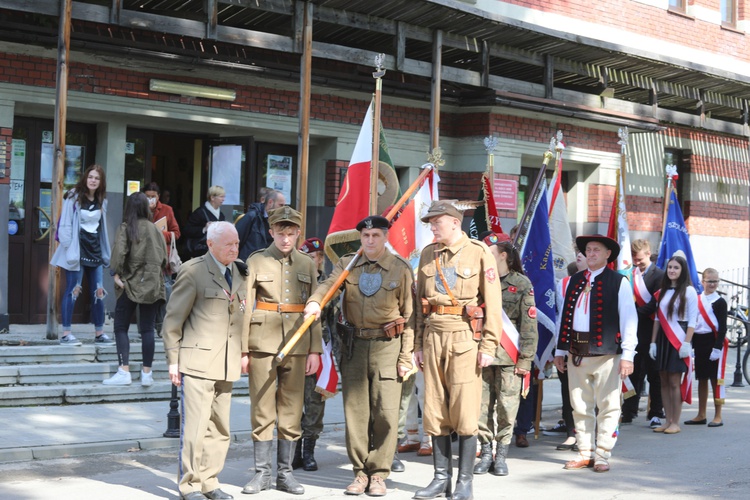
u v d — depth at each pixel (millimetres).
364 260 7559
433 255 7477
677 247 12305
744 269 22156
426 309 7414
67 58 10688
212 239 7062
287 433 7426
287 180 15188
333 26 14047
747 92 19188
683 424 11289
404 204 9117
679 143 20641
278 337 7332
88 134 13109
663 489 7734
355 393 7449
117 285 10375
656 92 17953
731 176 22031
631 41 18969
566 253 10766
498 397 8359
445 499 7344
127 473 7918
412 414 9273
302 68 12328
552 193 10812
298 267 7473
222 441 7141
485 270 7344
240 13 13250
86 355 10844
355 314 7453
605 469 8422
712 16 20984
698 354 11164
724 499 7398
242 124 13773
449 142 16375
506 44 15273
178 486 7227
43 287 12664
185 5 12836
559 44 15328
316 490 7555
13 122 12156
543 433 10484
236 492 7398
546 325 9602
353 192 9180
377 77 9242
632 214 19500
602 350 8438
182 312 7000
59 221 10859
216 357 6973
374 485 7363
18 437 8641
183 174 14430
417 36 13844
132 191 13516
